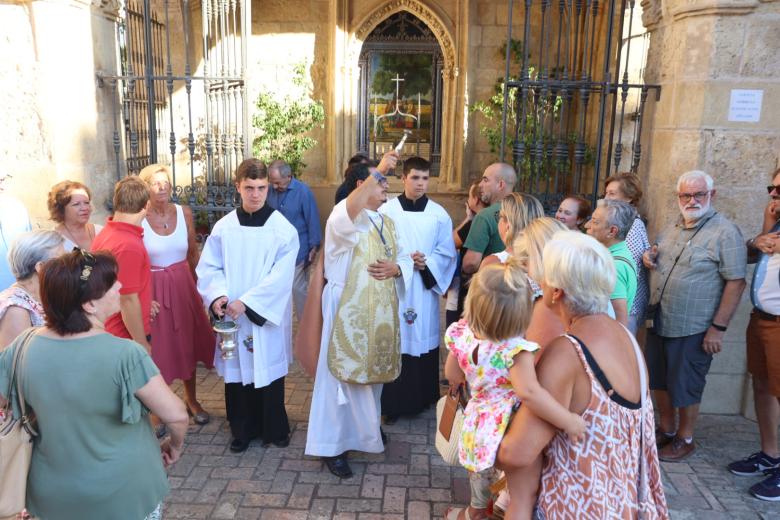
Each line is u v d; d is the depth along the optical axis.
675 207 4.09
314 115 9.38
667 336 3.59
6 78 4.20
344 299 3.23
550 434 1.82
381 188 3.10
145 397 1.92
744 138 3.89
